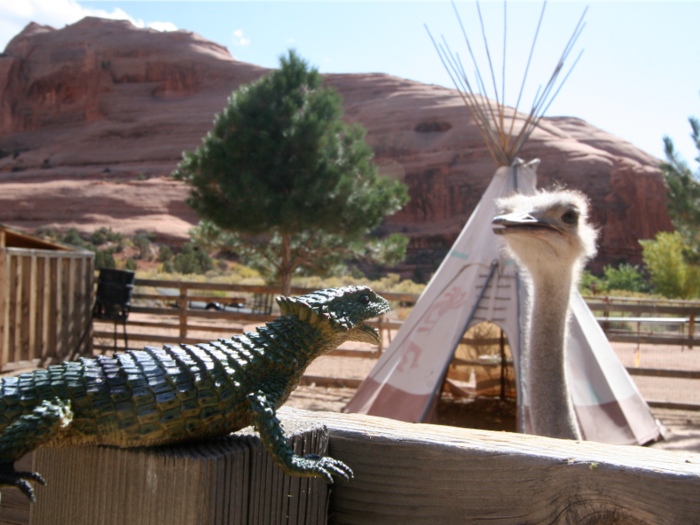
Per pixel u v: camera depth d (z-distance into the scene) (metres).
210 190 12.10
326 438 1.43
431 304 7.11
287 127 12.35
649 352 15.25
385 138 84.81
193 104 104.81
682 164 18.23
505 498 1.29
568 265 3.88
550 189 4.39
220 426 1.17
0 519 1.64
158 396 1.09
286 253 13.02
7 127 108.38
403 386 6.55
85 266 10.81
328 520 1.45
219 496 1.13
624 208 69.06
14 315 9.39
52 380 1.10
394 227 76.44
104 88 108.12
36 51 112.06
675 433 7.45
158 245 62.28
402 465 1.38
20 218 71.00
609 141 83.19
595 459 1.25
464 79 7.53
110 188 74.00
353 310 1.33
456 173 77.06
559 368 3.92
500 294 6.53
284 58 12.90
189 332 15.92
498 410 8.91
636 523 1.18
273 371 1.25
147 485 1.15
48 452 1.30
